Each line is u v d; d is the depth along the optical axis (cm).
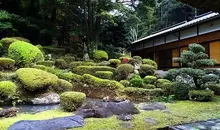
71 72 812
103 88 665
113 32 1466
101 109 420
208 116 420
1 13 1045
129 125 360
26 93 570
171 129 339
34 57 784
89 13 1158
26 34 1238
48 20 1286
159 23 2417
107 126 353
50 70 728
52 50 1096
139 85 689
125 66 796
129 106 444
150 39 1499
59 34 1305
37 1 1308
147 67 839
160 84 695
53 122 353
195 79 620
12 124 347
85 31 1169
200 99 569
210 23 964
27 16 1254
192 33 1091
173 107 499
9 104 539
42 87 575
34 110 481
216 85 659
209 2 252
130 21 1312
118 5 1144
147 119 392
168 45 1309
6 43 874
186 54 633
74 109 449
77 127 346
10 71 703
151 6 1315
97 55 1106
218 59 914
